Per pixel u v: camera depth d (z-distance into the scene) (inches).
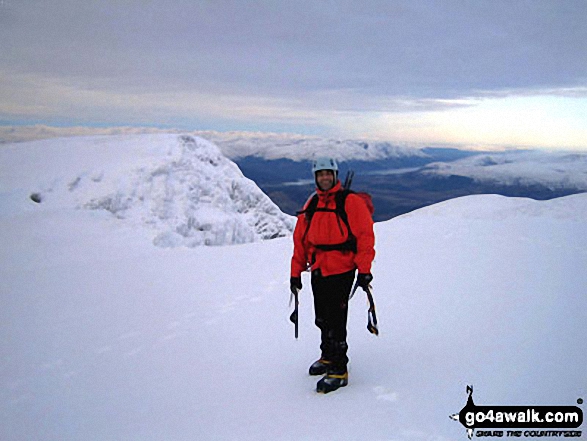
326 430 124.3
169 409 153.3
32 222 955.3
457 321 203.0
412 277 289.6
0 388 184.4
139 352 208.2
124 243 945.5
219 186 1320.1
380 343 186.5
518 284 256.2
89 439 139.9
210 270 358.6
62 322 256.5
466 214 1034.1
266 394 154.7
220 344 208.2
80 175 1162.6
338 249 151.7
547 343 169.5
